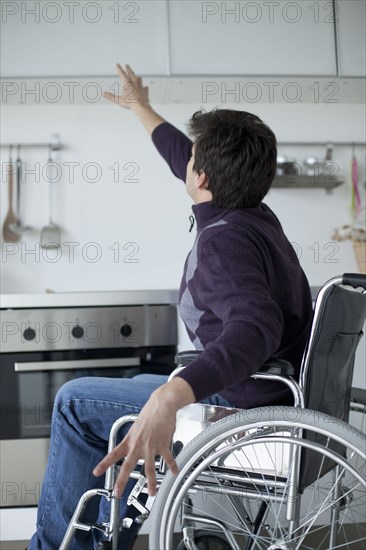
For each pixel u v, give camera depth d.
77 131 3.28
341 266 3.35
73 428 1.72
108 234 3.28
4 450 2.57
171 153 2.38
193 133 1.69
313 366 1.51
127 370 2.63
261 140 1.62
